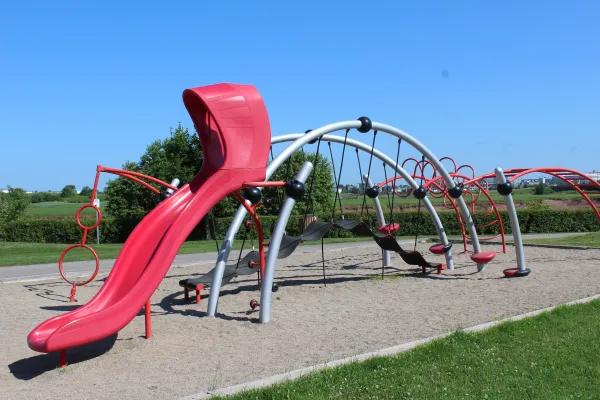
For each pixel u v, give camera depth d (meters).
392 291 10.87
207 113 8.60
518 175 12.89
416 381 5.18
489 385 5.06
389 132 11.17
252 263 10.08
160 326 8.26
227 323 8.36
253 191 9.48
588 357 5.83
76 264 17.70
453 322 7.86
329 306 9.52
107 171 10.20
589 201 14.67
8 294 11.55
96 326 6.27
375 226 31.62
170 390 5.27
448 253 13.71
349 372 5.43
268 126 8.33
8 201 35.94
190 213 7.49
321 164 34.19
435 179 14.27
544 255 16.31
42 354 6.90
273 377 5.32
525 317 7.57
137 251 7.64
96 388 5.48
